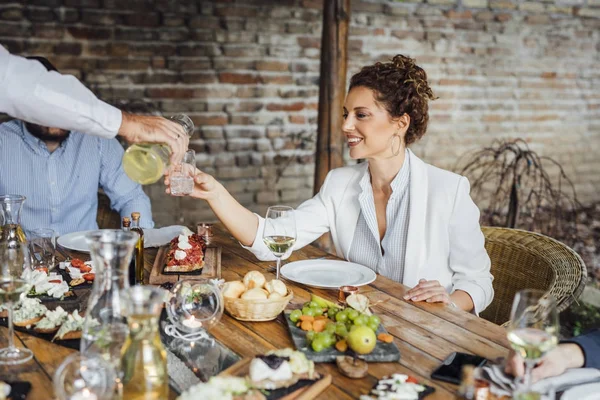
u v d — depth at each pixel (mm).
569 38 5328
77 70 3770
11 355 1394
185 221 4242
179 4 3941
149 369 1142
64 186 2752
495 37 5031
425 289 1819
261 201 4426
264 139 4348
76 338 1480
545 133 5418
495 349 1490
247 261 2119
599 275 4422
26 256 1535
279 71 4301
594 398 1299
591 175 5680
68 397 1063
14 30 3594
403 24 4660
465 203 2057
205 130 4172
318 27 4359
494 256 2363
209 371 1397
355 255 2211
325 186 2275
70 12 3689
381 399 1220
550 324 1217
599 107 5590
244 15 4129
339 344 1417
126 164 1632
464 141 5102
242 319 1612
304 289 1868
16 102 1591
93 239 1250
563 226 5207
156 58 3943
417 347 1490
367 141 2039
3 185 2691
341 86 3314
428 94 2066
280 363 1255
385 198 2146
